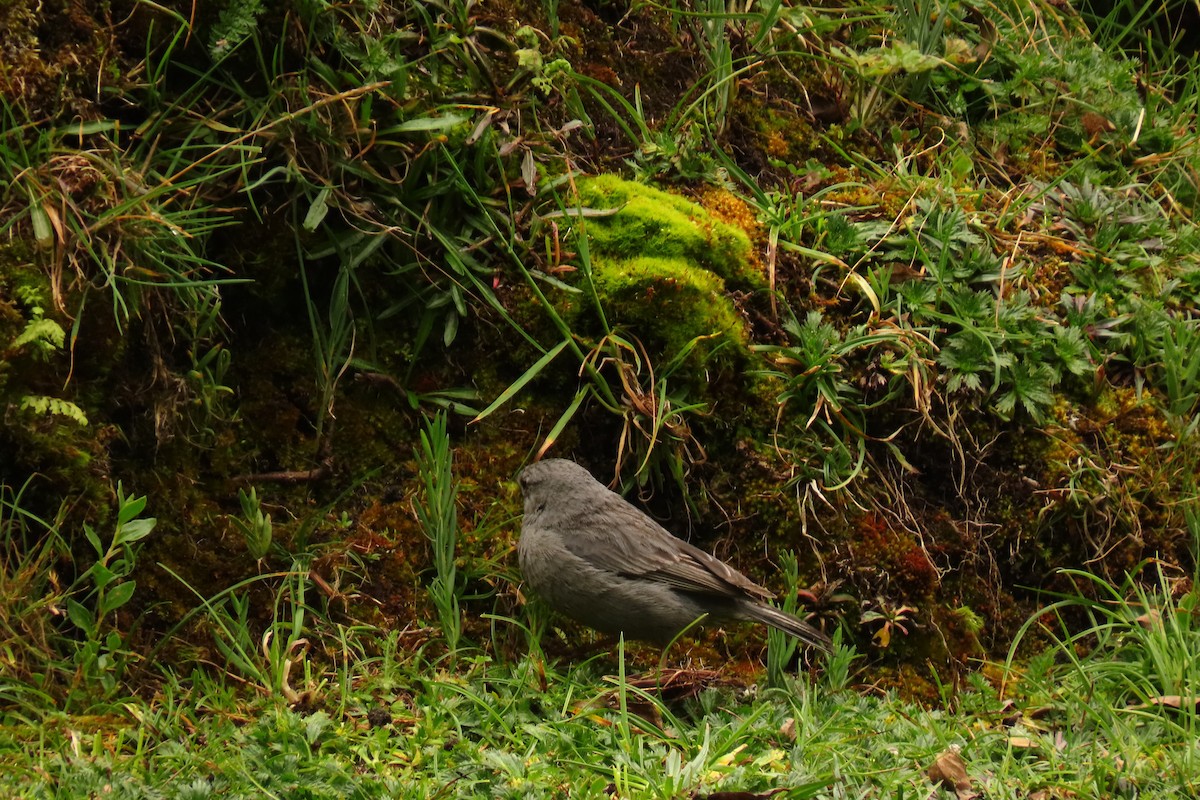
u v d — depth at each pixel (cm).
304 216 988
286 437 980
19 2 889
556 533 940
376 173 994
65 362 868
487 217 1024
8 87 875
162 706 818
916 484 1087
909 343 1087
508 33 1115
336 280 986
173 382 913
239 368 977
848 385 1077
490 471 1019
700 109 1216
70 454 856
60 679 820
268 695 845
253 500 913
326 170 979
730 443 1062
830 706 895
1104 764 812
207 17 961
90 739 764
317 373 980
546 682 896
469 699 842
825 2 1357
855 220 1186
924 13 1345
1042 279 1196
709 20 1258
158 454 917
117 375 901
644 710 873
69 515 862
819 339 1074
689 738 823
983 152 1352
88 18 922
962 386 1095
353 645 916
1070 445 1105
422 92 1030
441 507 941
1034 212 1269
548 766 761
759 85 1280
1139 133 1385
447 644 939
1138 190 1348
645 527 947
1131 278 1215
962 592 1065
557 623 999
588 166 1128
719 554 1044
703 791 738
